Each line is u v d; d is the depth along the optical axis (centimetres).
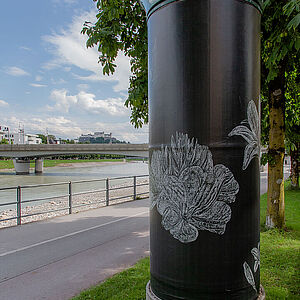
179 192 222
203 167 215
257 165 233
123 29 557
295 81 717
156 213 238
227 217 215
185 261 219
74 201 1612
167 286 228
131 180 3412
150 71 248
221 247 214
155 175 240
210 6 212
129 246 595
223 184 214
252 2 226
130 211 971
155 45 238
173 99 224
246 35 222
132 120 732
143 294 372
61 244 612
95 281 429
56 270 473
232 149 216
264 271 441
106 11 540
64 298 380
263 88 714
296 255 500
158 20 234
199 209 216
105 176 4116
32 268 482
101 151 3969
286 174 2834
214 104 213
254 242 229
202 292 214
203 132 214
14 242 626
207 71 213
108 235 679
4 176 4284
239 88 219
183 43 218
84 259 522
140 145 3844
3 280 437
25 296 386
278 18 463
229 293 215
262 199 1141
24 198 1950
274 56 433
